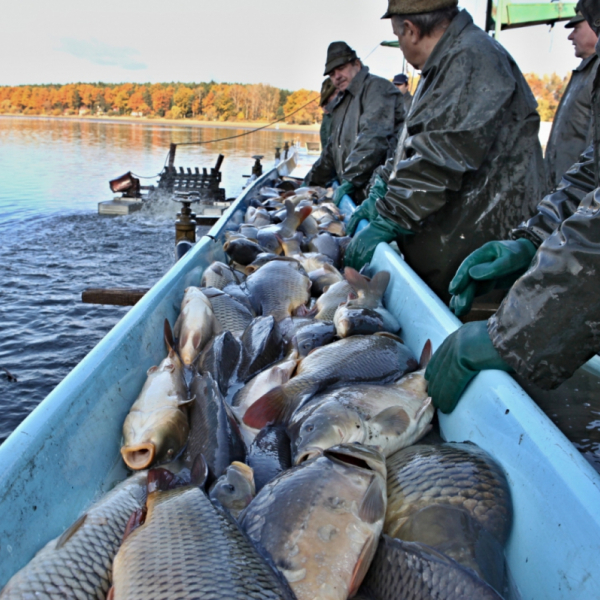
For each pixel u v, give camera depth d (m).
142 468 2.02
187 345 2.85
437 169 3.55
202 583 1.24
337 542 1.39
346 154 8.40
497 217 3.69
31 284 8.97
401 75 12.01
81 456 1.90
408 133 4.00
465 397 2.10
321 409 2.00
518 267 2.65
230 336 2.79
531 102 3.63
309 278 3.97
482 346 2.02
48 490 1.66
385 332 2.88
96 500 1.91
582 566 1.27
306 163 23.03
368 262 4.23
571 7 10.47
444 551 1.47
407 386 2.34
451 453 1.82
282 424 2.25
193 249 4.26
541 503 1.50
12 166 28.03
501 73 3.44
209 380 2.32
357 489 1.52
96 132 67.94
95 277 9.66
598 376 2.63
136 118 155.62
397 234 4.22
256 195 8.23
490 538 1.54
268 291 3.58
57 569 1.43
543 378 1.74
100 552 1.52
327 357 2.56
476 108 3.44
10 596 1.34
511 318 1.77
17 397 5.29
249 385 2.52
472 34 3.55
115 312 7.66
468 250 3.80
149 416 2.15
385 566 1.42
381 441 2.00
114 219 15.49
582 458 1.47
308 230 5.72
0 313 7.48
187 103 150.88
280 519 1.43
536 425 1.64
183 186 16.94
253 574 1.26
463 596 1.27
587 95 5.79
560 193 2.63
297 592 1.30
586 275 1.57
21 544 1.48
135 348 2.60
